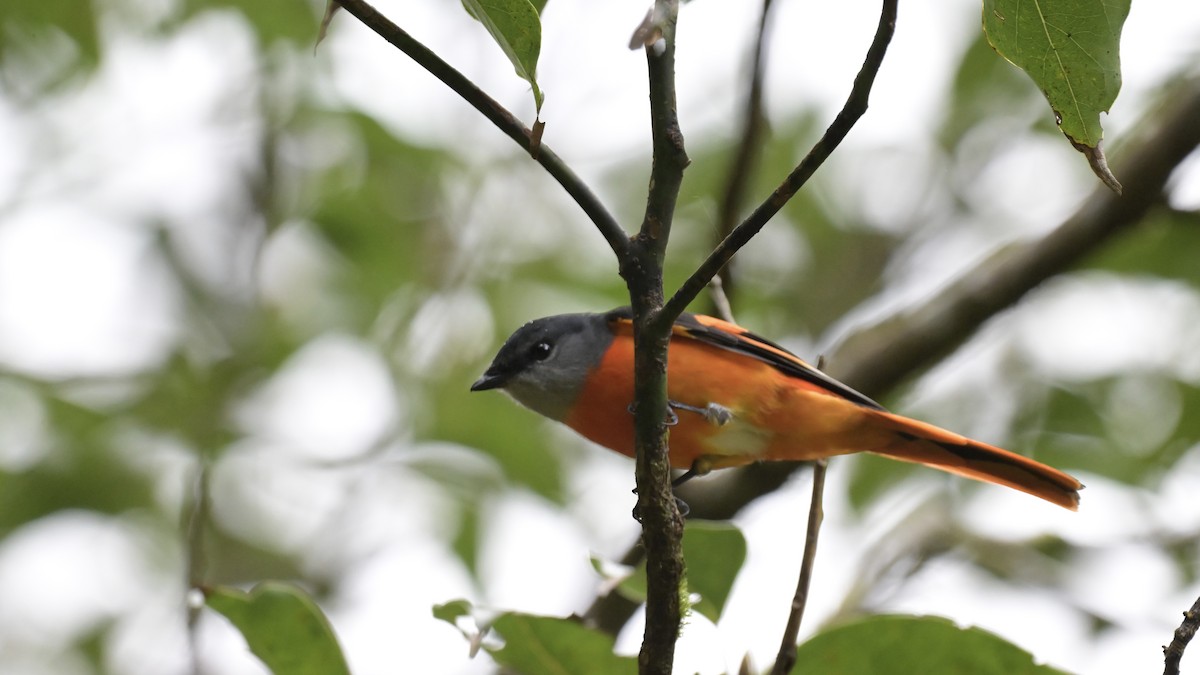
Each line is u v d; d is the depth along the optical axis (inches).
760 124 326.6
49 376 502.0
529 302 516.7
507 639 241.1
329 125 520.1
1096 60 189.9
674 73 190.2
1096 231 371.2
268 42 511.8
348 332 515.8
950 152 565.6
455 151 532.4
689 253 498.6
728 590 246.5
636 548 372.8
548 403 332.5
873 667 236.8
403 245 526.6
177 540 487.5
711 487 394.0
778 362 318.3
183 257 519.2
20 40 510.3
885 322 394.3
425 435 495.8
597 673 243.4
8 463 490.6
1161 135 360.8
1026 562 435.5
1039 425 490.3
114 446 494.0
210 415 499.5
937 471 469.4
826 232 559.8
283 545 488.1
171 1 510.9
